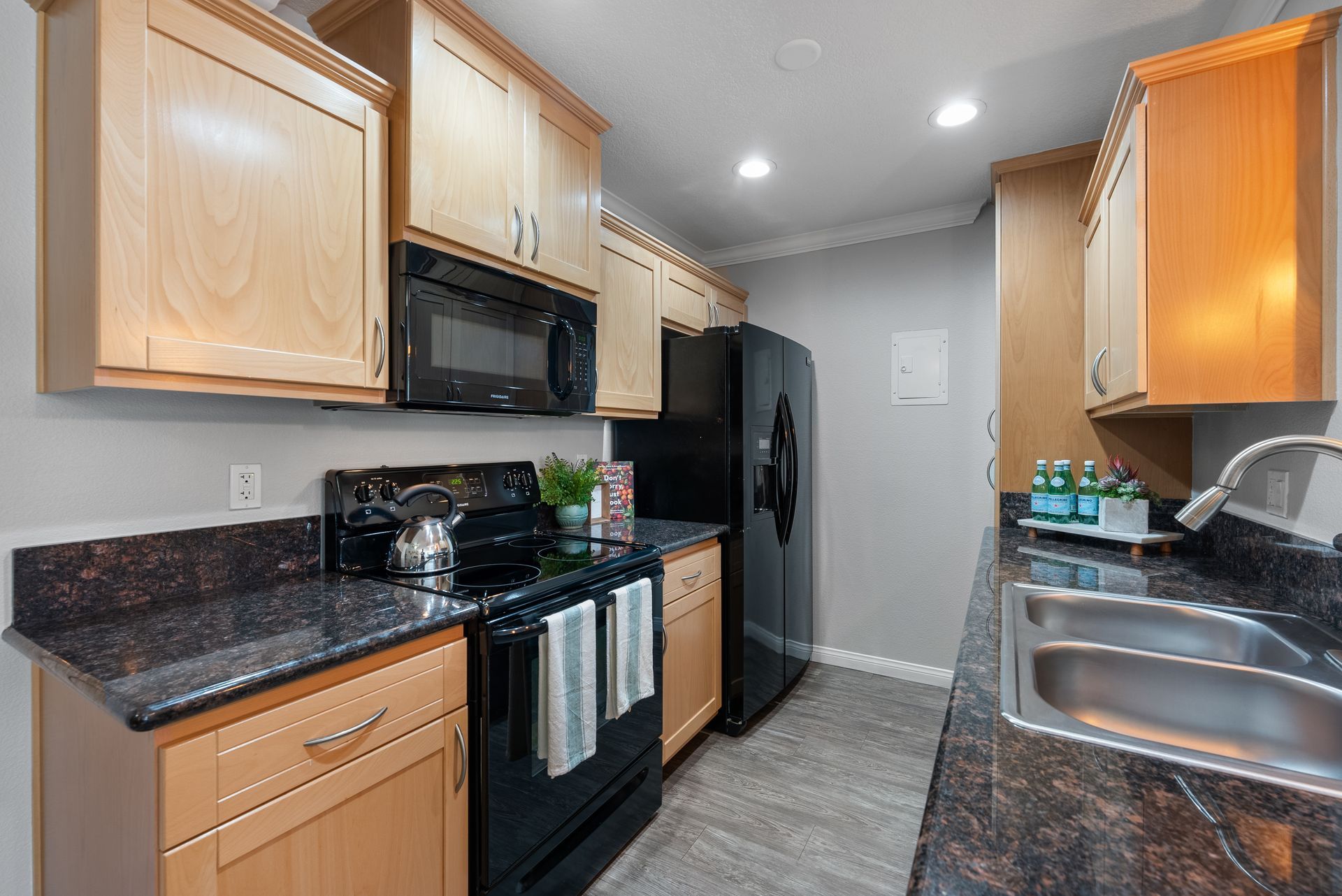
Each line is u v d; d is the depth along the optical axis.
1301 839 0.52
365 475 1.69
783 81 1.88
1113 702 1.00
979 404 2.91
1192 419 2.12
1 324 1.13
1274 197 1.23
